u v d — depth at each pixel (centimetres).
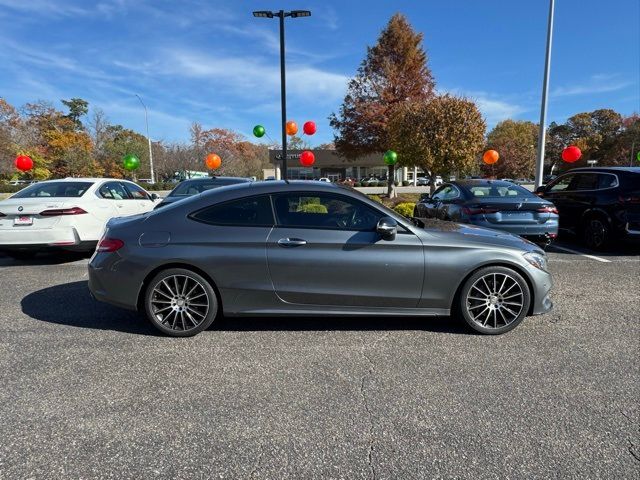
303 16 1462
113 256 378
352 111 2548
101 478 209
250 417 262
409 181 5375
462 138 1577
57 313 444
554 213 680
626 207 741
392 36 2500
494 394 288
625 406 272
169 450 230
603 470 214
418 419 259
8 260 722
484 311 389
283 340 377
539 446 233
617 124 6197
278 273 373
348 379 309
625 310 459
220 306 386
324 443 237
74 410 268
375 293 378
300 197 384
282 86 1506
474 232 412
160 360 338
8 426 250
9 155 3506
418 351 355
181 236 374
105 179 782
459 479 208
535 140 5681
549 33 1416
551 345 367
